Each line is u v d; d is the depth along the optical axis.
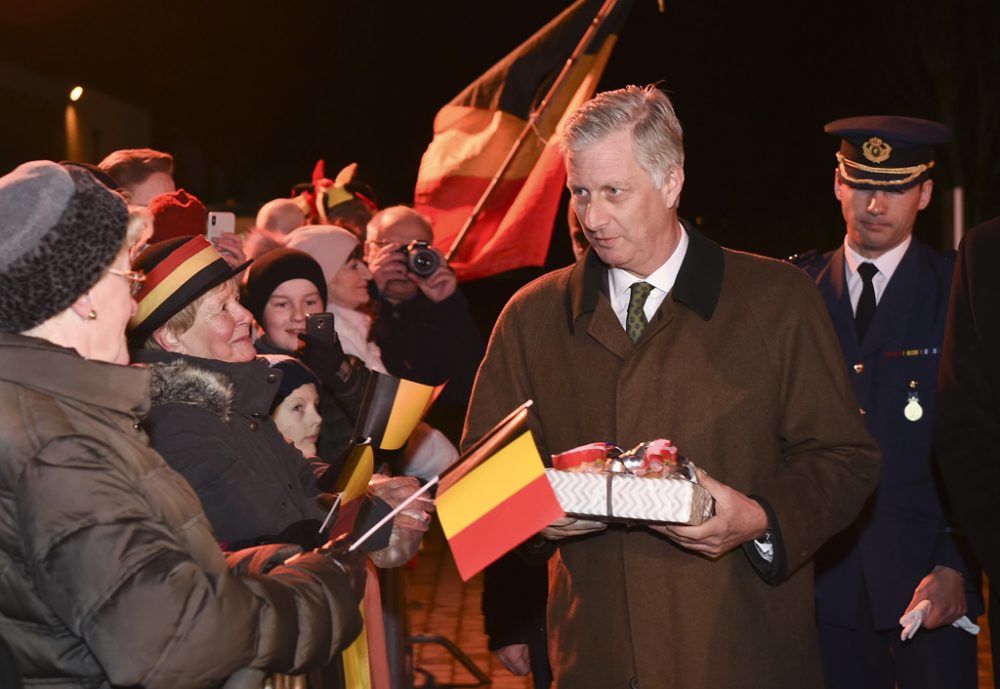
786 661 2.95
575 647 3.02
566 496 2.58
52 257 2.11
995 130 20.33
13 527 2.05
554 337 3.09
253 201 28.25
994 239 3.32
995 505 3.27
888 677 3.93
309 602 2.31
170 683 2.04
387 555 3.23
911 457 3.84
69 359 2.12
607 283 3.06
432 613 6.82
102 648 2.01
